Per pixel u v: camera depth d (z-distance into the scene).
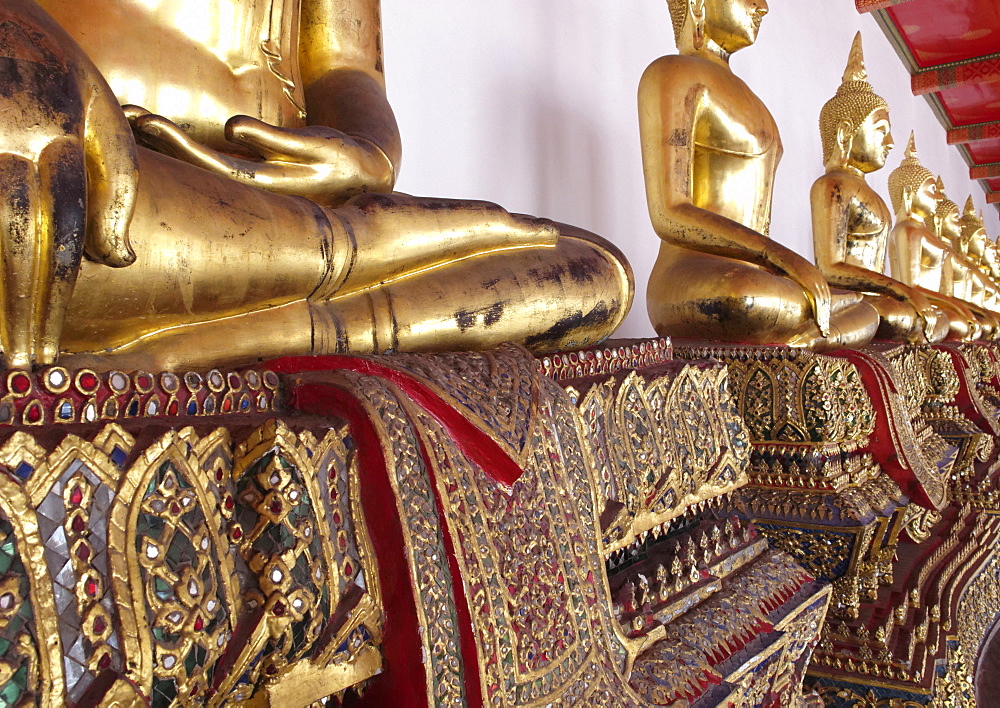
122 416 0.89
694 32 3.10
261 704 0.87
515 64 3.32
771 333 2.72
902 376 3.43
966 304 5.80
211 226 1.29
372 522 1.04
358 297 1.62
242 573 0.89
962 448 4.10
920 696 2.50
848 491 2.46
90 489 0.76
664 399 1.84
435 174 2.88
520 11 3.37
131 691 0.74
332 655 0.94
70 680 0.72
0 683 0.67
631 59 4.14
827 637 2.63
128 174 1.01
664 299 2.88
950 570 3.38
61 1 1.53
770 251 2.75
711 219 2.83
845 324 3.34
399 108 2.74
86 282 1.13
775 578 2.18
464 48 3.05
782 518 2.47
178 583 0.81
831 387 2.42
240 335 1.39
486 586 1.09
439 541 1.06
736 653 1.82
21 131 0.89
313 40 2.05
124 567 0.76
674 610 1.79
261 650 0.87
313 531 0.93
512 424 1.23
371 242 1.58
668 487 1.77
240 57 1.73
